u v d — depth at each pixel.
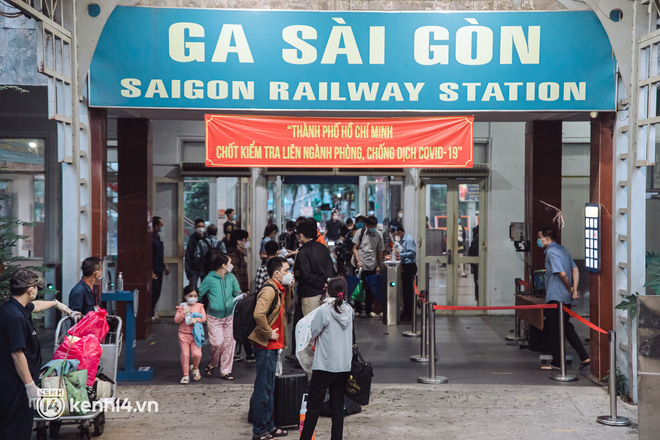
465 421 7.26
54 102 7.54
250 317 6.59
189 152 14.52
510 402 7.96
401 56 8.44
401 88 8.45
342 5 8.49
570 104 8.45
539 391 8.41
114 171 13.98
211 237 13.20
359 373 6.48
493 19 8.41
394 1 8.52
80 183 8.41
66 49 8.08
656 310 6.37
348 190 24.94
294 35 8.41
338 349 6.15
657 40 7.57
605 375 8.82
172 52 8.37
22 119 12.10
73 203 8.16
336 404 6.31
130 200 11.43
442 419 7.33
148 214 11.51
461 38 8.41
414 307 12.26
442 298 14.56
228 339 8.98
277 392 6.96
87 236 8.52
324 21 8.41
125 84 8.37
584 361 9.71
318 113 8.78
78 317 6.73
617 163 8.51
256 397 6.57
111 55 8.34
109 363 6.84
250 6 8.48
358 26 8.41
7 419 5.59
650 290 8.05
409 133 8.66
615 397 7.29
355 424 7.15
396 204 15.23
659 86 9.12
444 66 8.44
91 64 8.34
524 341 11.27
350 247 15.52
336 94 8.45
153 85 8.37
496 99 8.45
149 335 11.96
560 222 11.28
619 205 8.55
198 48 8.38
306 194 30.50
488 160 14.23
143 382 8.83
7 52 8.34
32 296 5.79
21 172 12.17
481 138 14.17
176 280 14.30
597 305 8.86
